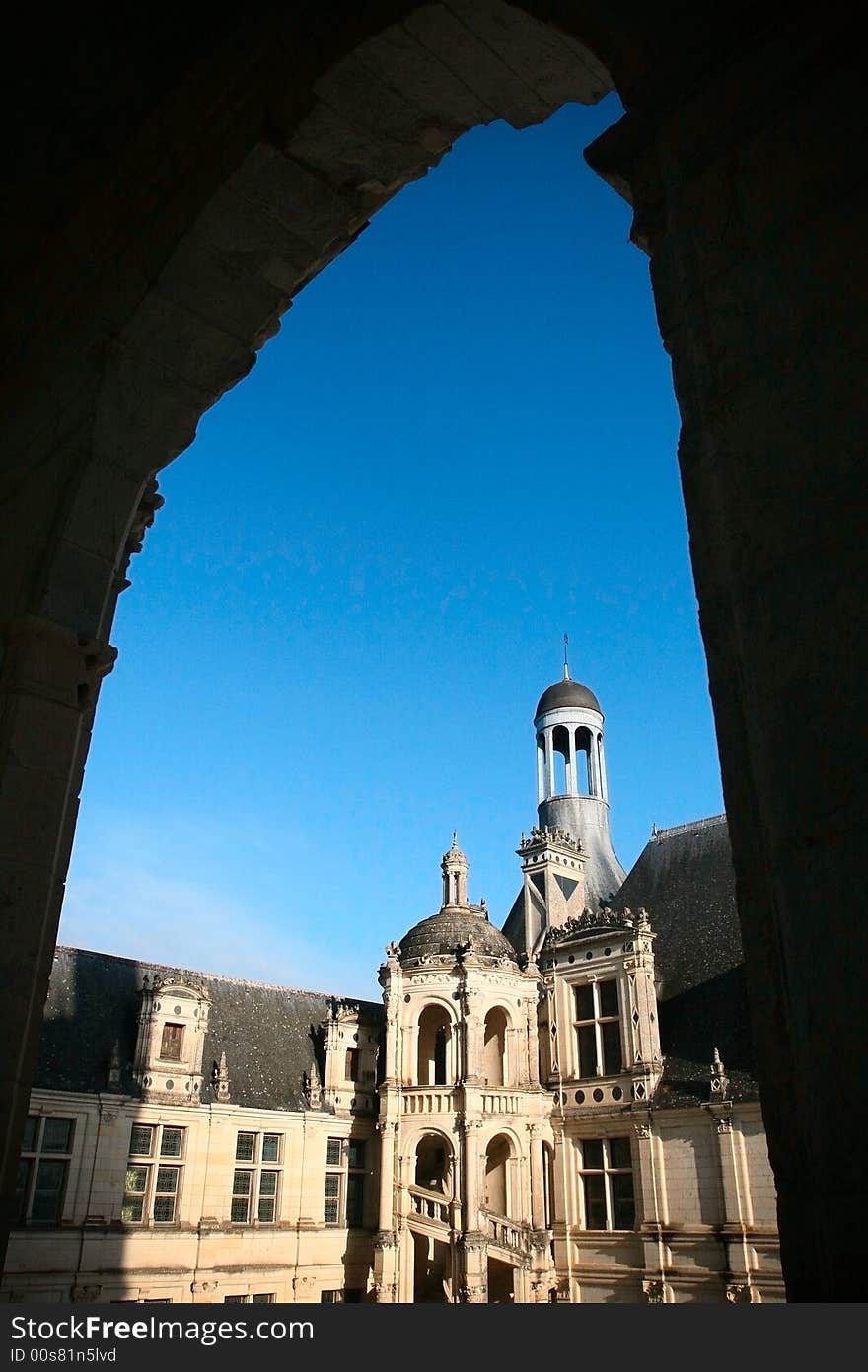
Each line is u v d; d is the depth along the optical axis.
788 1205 2.60
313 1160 34.19
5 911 5.81
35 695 6.21
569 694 50.34
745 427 3.17
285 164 6.53
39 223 7.98
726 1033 28.47
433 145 6.64
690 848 35.81
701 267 3.50
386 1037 34.19
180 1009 32.94
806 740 2.71
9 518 6.99
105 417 6.68
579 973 32.12
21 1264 27.11
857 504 2.80
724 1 3.75
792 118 3.37
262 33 6.65
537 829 43.19
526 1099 31.92
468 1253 29.20
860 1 3.32
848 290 3.02
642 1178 27.81
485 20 5.58
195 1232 30.67
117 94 7.45
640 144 3.99
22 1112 5.75
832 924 2.50
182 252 6.70
